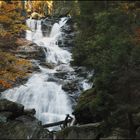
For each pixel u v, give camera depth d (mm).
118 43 10758
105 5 26281
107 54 11742
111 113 10484
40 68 27531
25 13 40062
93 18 23375
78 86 24125
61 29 36250
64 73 26156
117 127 10766
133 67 10656
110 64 10609
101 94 10484
